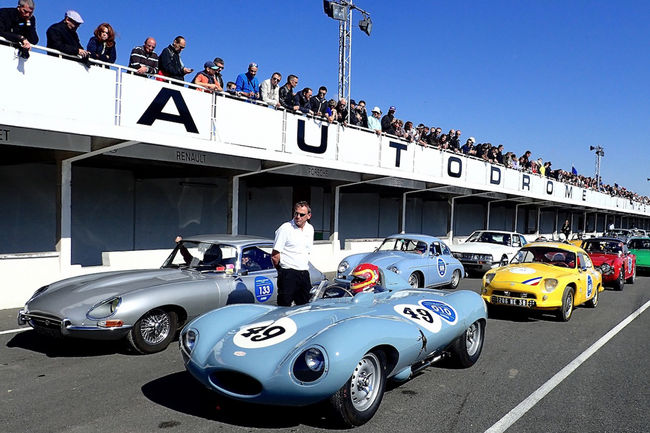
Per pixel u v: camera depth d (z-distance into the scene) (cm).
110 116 863
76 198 1327
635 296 1219
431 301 518
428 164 1748
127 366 536
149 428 380
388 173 1513
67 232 914
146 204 1502
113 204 1416
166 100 944
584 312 964
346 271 1095
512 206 3150
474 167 2006
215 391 391
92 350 595
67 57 824
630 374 549
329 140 1332
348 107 1421
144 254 1045
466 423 402
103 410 415
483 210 3070
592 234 3922
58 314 538
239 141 1087
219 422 394
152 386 475
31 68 766
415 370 468
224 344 397
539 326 814
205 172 1305
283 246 568
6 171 1242
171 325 599
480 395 470
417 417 412
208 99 1020
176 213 1588
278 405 371
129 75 888
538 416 421
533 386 500
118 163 1238
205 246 705
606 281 1327
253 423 393
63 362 548
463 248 1561
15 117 737
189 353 411
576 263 950
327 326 403
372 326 399
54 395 449
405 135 1642
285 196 1922
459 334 520
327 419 388
